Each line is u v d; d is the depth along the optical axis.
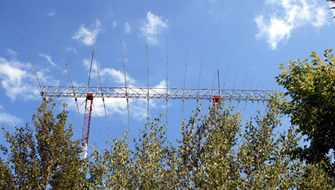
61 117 19.25
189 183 18.53
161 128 21.06
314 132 14.30
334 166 15.45
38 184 17.00
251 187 18.28
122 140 20.77
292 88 15.06
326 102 13.45
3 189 16.52
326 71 14.05
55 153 18.11
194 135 20.33
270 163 20.36
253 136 21.09
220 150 19.22
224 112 21.38
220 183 17.47
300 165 20.47
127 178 19.48
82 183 19.38
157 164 19.62
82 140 19.59
